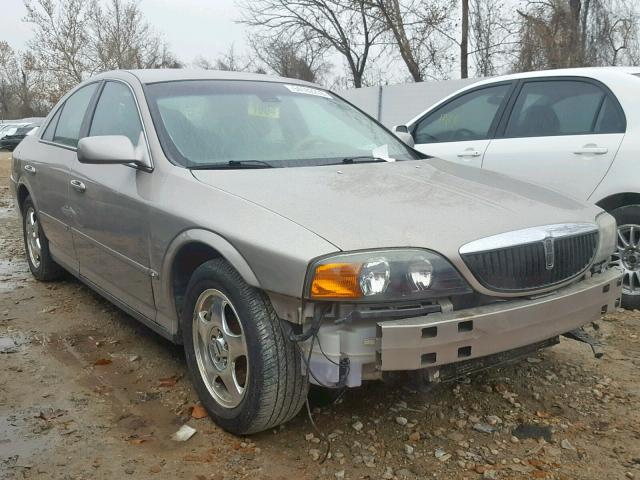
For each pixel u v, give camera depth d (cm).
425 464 289
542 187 375
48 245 539
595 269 333
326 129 417
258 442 304
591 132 508
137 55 3597
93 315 480
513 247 284
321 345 266
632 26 2028
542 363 396
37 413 332
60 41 3453
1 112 6322
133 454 296
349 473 281
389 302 259
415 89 1700
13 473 280
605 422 327
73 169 443
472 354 268
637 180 472
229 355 305
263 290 278
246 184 320
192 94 400
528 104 557
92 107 458
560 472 284
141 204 351
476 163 572
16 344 427
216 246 293
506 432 317
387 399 345
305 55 2659
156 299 355
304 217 281
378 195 310
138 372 383
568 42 1923
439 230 277
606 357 406
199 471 283
